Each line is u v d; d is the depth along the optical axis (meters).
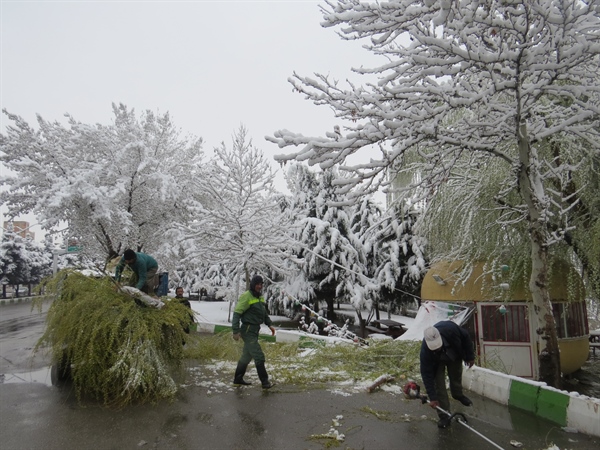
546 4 5.56
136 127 19.42
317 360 8.45
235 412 5.59
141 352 5.94
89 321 5.95
